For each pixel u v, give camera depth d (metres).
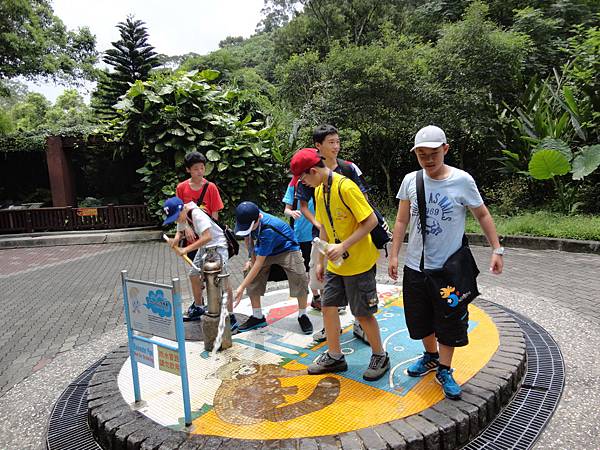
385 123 10.45
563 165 8.12
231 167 10.96
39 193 16.14
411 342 3.38
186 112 11.08
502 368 2.83
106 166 15.66
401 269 6.22
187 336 3.83
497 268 2.50
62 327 4.91
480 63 9.35
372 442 2.16
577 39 11.24
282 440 2.22
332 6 28.22
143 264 8.23
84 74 19.97
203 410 2.60
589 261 6.31
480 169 11.22
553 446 2.31
